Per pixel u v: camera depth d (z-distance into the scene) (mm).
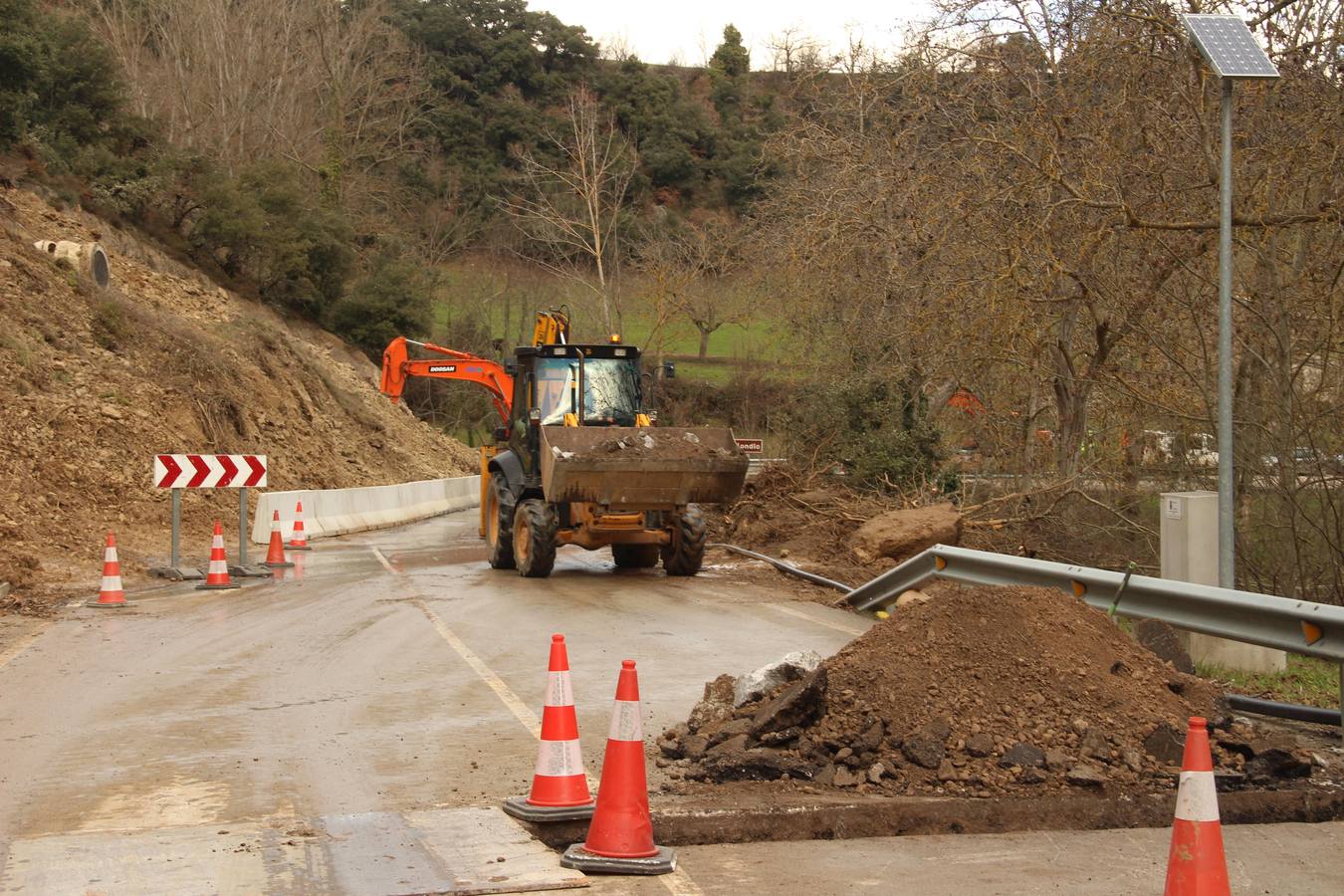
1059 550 19609
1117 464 19953
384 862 5660
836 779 7070
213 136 55344
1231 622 8555
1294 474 14492
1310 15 16297
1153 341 16922
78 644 12133
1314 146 14648
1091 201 15797
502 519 19031
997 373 24391
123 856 5715
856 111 27141
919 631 8195
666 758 7695
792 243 26438
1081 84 17484
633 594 16250
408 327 55812
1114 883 5664
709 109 87938
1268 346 15828
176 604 15203
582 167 55219
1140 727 7414
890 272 23672
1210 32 11711
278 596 16047
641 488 17219
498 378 26969
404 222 73812
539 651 11742
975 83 19609
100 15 57625
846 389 26547
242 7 60406
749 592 16484
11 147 36719
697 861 5969
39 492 20703
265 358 35875
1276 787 7023
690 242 61094
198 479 18266
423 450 45750
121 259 36344
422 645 12094
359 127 68438
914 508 21141
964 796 6859
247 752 7840
